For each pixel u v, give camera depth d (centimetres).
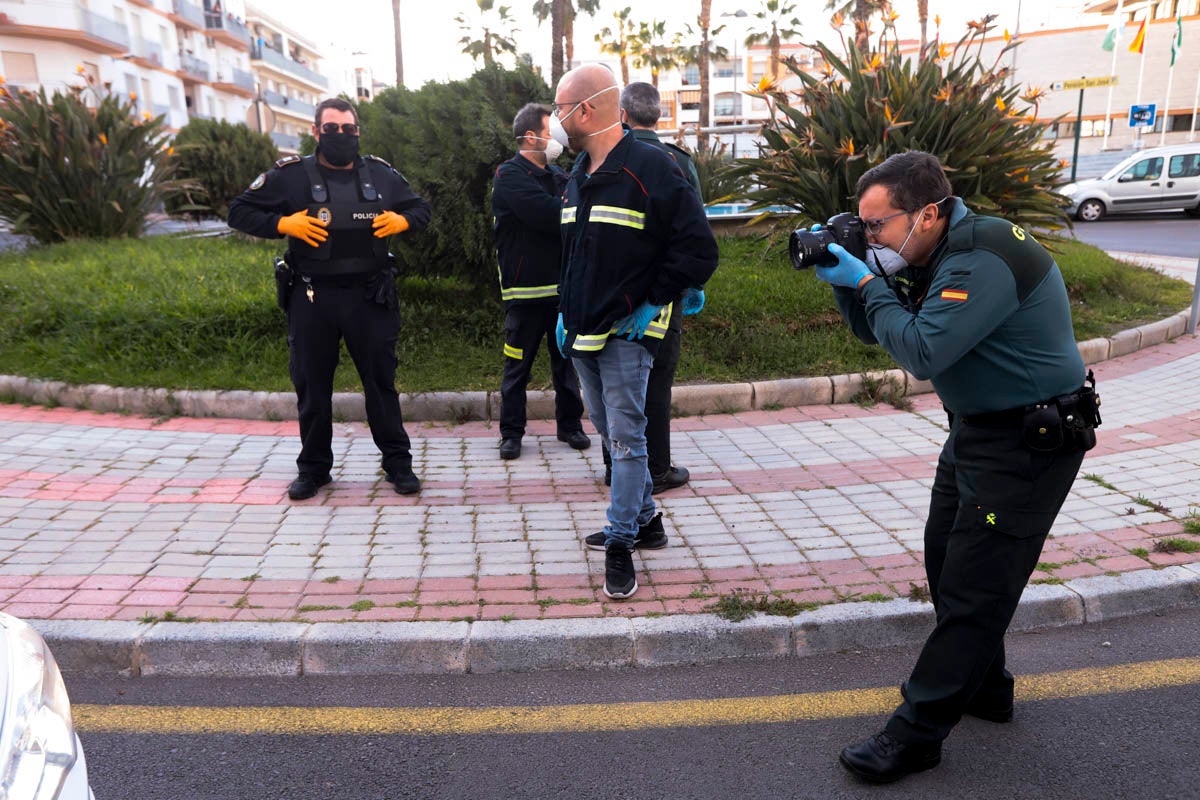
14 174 1189
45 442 526
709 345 667
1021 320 227
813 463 500
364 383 450
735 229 1062
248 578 361
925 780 253
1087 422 231
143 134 1285
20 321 689
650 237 324
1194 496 428
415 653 314
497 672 317
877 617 328
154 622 323
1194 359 702
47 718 166
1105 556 368
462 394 588
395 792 252
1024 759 261
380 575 365
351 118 419
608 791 251
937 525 272
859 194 246
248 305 677
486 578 363
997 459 235
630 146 325
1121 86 3941
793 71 901
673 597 346
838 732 278
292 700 299
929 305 229
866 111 832
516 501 450
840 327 700
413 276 744
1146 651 318
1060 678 303
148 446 525
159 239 1229
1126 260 1229
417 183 671
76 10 3709
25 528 407
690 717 287
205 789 253
